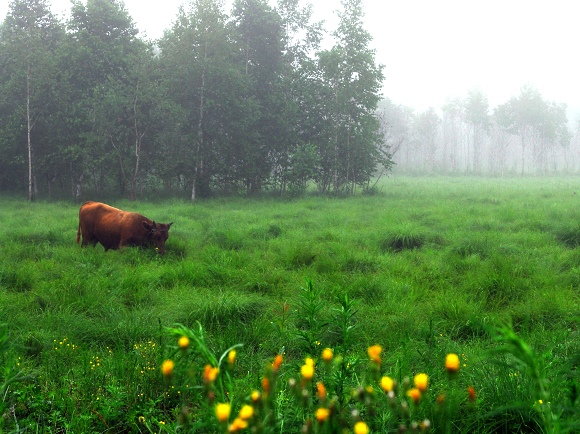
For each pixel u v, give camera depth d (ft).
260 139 95.14
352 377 10.75
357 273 27.76
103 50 84.89
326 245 35.37
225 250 34.27
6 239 38.81
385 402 9.82
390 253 34.27
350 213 57.26
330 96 95.71
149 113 84.07
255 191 96.12
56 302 21.15
